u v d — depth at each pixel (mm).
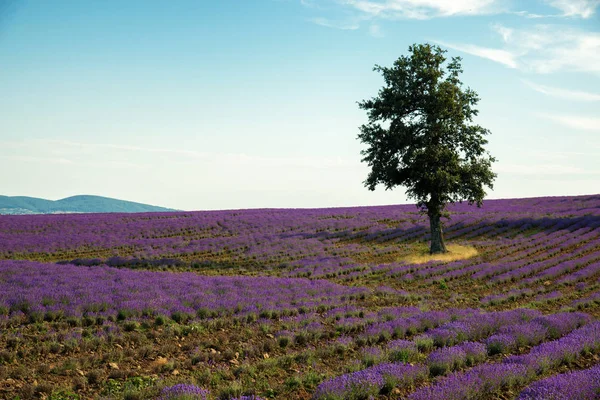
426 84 33688
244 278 24016
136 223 51938
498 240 38562
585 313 15953
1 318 14484
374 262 31953
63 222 52781
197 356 11828
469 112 34344
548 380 8539
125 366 11422
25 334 13586
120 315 16078
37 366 11141
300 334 13945
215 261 33531
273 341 13234
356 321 15633
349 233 44219
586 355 11414
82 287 19188
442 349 11422
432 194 33812
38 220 54156
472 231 44125
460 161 33344
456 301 20500
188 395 8273
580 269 26672
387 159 34094
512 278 25125
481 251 34719
